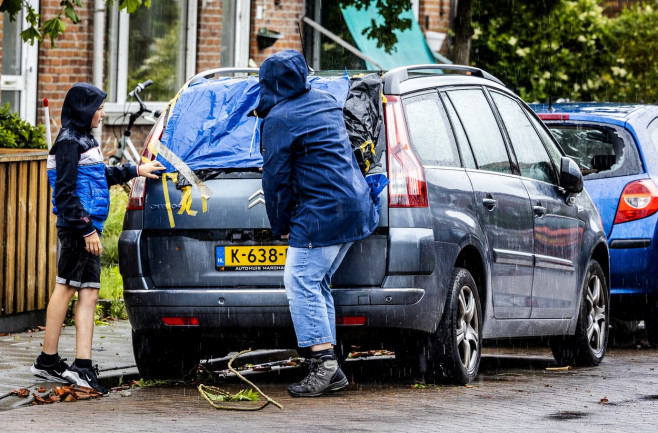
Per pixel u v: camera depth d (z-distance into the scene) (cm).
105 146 3331
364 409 1348
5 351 1730
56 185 1460
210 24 3622
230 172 1448
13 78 3059
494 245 1588
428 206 1448
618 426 1273
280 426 1237
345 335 1464
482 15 4359
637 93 4641
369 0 3512
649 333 2164
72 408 1363
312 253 1387
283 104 1393
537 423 1280
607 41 4519
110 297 2241
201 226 1437
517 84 4341
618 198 2092
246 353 1830
